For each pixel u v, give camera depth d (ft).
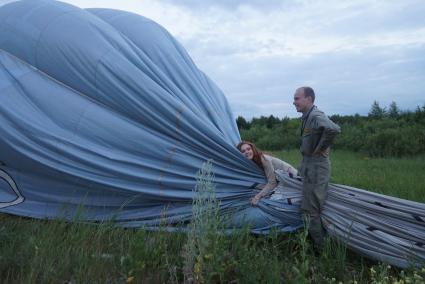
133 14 21.70
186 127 16.84
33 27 18.56
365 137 55.93
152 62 18.67
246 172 16.85
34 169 17.34
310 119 14.97
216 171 16.79
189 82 19.22
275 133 78.64
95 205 17.29
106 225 15.99
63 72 17.85
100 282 12.14
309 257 14.21
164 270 12.84
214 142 16.74
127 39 19.40
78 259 13.14
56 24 18.38
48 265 12.51
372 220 14.87
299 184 16.21
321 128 14.71
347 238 14.75
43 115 17.28
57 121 17.19
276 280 12.00
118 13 21.66
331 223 15.12
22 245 13.42
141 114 17.13
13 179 17.83
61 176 17.07
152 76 18.01
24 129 16.88
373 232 14.56
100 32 18.40
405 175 27.81
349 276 13.48
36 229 15.69
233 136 19.47
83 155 16.80
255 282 11.86
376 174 29.01
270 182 16.44
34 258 12.60
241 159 16.70
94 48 17.76
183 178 16.75
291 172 17.20
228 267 12.63
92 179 16.84
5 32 18.92
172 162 16.84
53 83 17.95
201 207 12.54
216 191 16.69
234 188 16.72
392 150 48.75
